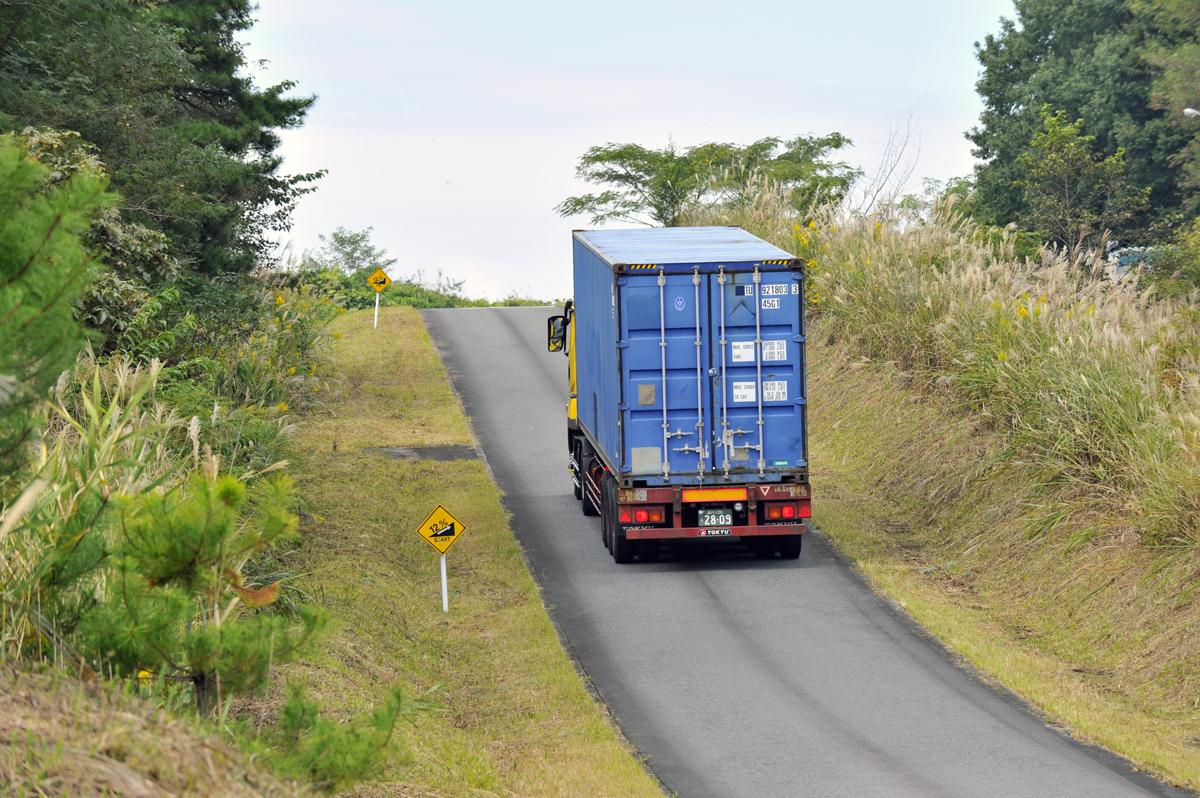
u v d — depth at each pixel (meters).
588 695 39.81
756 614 48.56
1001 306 66.44
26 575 22.81
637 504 51.59
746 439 51.72
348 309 146.25
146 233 62.31
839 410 77.25
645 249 55.78
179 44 95.44
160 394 46.38
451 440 80.56
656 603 49.88
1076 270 67.69
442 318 131.75
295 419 82.56
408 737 32.78
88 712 19.20
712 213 117.38
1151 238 129.88
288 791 19.73
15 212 19.44
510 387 97.94
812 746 35.91
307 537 52.47
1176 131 135.62
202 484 22.27
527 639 45.50
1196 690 40.44
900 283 79.19
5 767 16.47
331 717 30.88
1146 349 57.91
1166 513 47.44
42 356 19.14
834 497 65.75
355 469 69.69
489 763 33.31
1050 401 56.88
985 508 58.12
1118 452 52.56
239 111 101.69
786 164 132.88
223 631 21.94
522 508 65.12
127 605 21.84
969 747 35.97
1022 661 43.78
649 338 51.09
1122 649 44.28
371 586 47.97
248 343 76.19
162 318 62.78
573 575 53.81
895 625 47.50
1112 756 35.53
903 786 32.88
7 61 64.12
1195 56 121.06
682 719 38.28
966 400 66.62
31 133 54.16
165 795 17.23
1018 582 51.78
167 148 74.81
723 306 51.12
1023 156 136.50
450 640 45.88
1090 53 153.50
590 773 33.12
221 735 21.91
